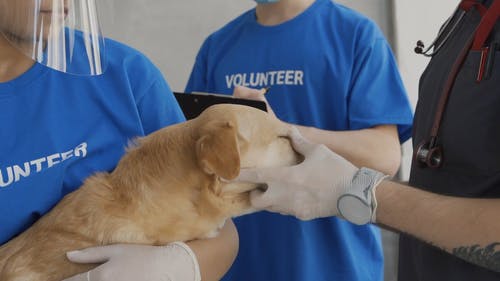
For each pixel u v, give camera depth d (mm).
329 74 2279
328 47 2295
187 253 1421
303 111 2312
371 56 2271
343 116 2281
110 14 3662
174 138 1542
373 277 2318
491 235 1168
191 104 2076
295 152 1585
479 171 1324
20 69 1502
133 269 1339
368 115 2227
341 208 1407
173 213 1488
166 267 1363
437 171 1450
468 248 1194
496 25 1332
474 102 1335
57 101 1545
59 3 1340
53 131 1524
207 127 1469
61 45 1406
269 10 2428
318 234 2260
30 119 1492
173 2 4004
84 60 1470
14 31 1341
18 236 1511
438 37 1651
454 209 1248
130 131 1691
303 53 2314
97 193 1510
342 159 1496
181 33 4043
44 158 1505
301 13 2377
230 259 1575
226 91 2475
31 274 1433
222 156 1378
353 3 3752
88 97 1618
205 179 1497
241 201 1542
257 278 2312
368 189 1382
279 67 2354
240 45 2480
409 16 3633
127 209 1477
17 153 1461
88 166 1624
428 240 1276
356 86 2250
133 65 1756
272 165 1541
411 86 3654
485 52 1322
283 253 2264
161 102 1804
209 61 2600
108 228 1454
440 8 3592
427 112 1551
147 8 3984
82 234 1463
